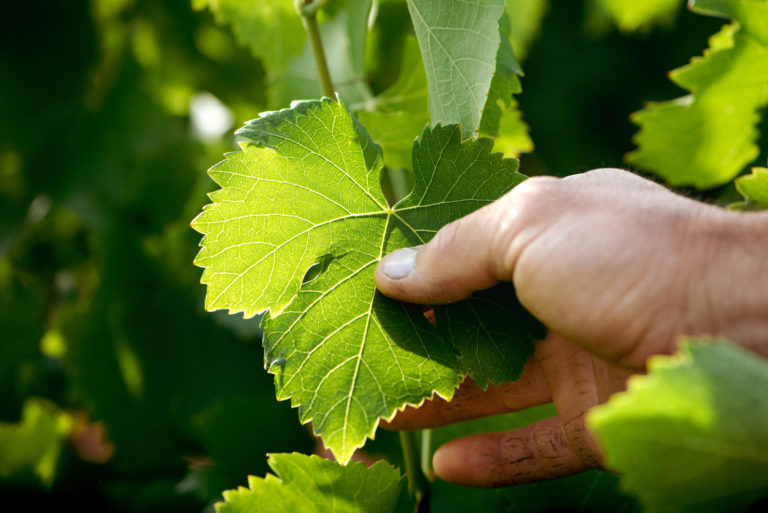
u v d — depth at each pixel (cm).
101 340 63
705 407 30
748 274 36
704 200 47
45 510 62
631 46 89
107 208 63
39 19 63
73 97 65
